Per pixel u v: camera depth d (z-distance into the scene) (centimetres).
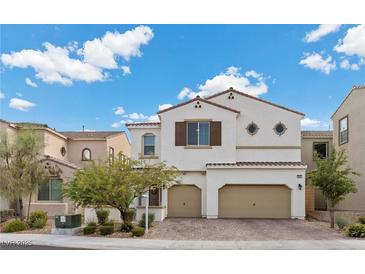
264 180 2272
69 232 1706
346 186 1803
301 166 2258
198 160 2395
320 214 2256
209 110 2422
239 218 2269
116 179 1692
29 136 2073
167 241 1486
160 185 1822
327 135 2856
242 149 2467
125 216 1786
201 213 2356
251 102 2506
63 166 2431
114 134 3416
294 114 2480
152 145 2495
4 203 2355
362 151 2264
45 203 2405
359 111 2314
